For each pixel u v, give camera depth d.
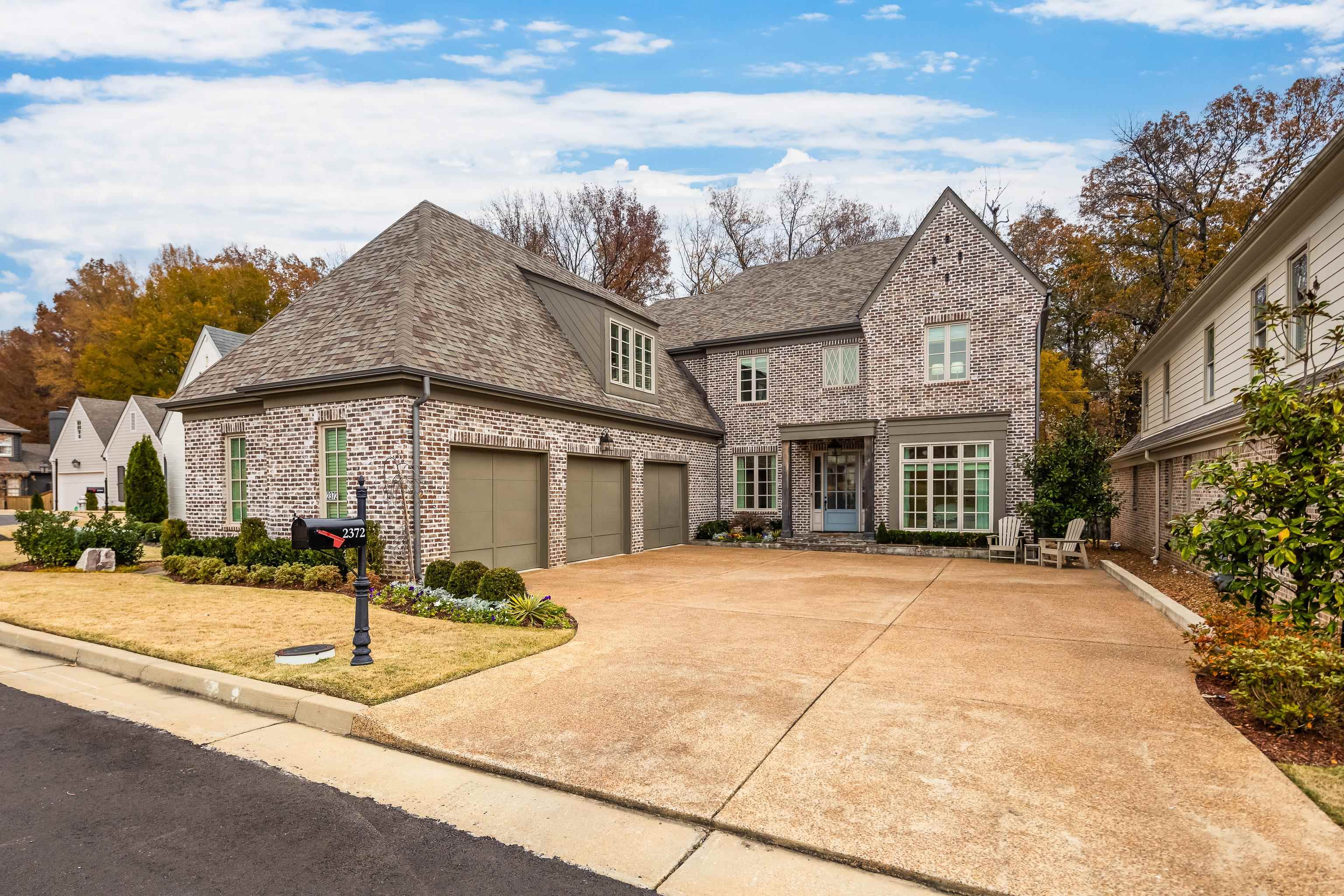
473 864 3.15
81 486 36.00
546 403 12.89
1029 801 3.64
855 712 5.08
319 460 11.37
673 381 20.22
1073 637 7.57
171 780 4.09
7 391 49.88
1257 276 11.04
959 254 16.86
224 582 11.01
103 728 5.00
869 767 4.09
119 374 38.72
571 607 9.39
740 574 12.91
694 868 3.10
